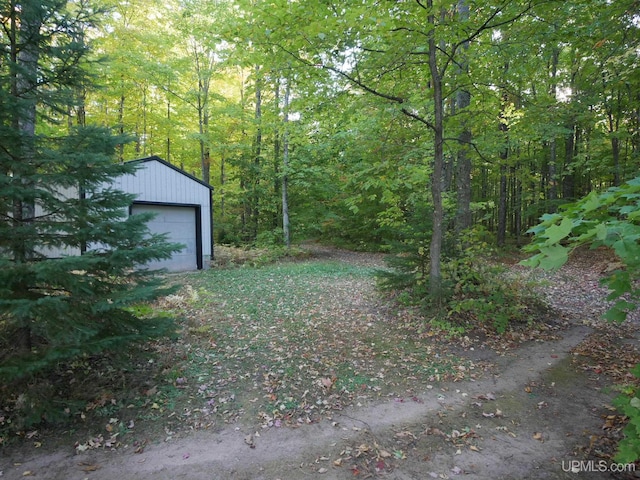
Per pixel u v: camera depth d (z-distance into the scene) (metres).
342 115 7.10
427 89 7.56
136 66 14.90
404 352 5.25
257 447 3.19
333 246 21.47
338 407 3.85
